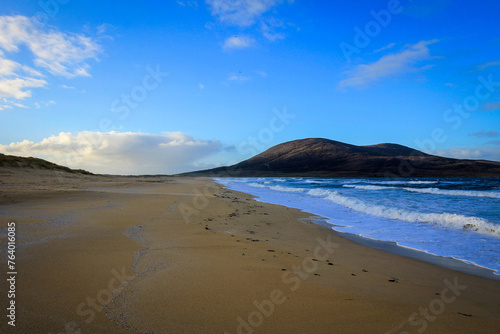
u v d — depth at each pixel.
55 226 6.49
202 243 6.06
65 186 18.28
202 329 2.69
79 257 4.53
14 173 24.98
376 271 5.25
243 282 3.94
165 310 3.02
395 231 9.13
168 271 4.18
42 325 2.59
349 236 8.48
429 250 6.99
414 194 20.72
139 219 8.12
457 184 33.50
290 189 28.22
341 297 3.68
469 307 3.74
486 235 8.52
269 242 7.05
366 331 2.85
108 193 13.96
